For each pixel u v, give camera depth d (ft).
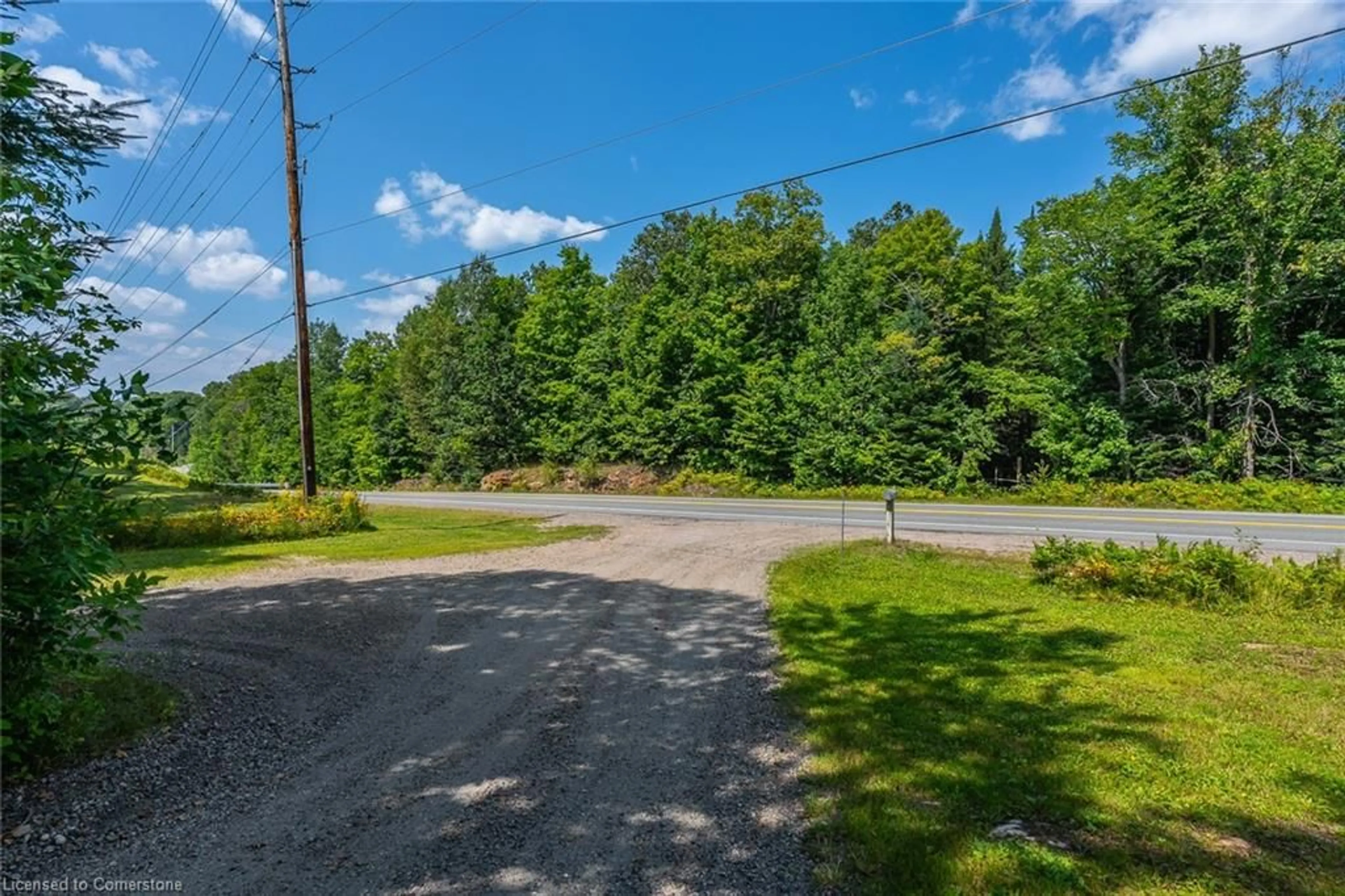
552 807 11.02
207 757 12.55
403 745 13.46
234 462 228.02
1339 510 51.96
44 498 10.79
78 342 12.60
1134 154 74.54
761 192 103.40
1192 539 36.96
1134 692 16.08
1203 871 8.99
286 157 52.29
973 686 16.61
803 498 75.36
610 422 106.22
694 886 8.89
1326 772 11.99
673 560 34.83
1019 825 10.30
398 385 154.40
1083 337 76.48
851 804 10.98
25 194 11.42
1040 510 53.72
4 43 9.98
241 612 24.26
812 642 20.71
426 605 25.48
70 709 12.45
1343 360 65.16
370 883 8.88
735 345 97.96
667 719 14.94
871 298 97.35
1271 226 65.05
